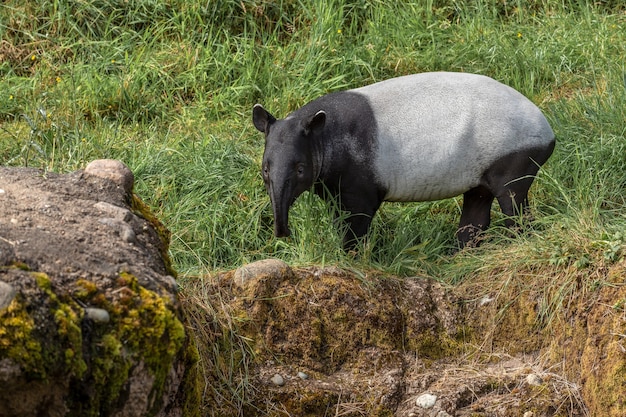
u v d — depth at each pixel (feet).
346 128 54.39
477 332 50.47
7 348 31.07
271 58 79.51
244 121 72.95
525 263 50.62
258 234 60.03
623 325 45.34
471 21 86.07
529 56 81.35
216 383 44.91
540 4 91.04
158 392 35.55
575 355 47.44
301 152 52.42
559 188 57.47
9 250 34.53
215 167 63.82
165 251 41.75
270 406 45.03
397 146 54.80
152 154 65.72
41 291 33.01
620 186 62.64
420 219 62.39
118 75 76.79
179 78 76.79
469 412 46.09
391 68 79.87
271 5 83.35
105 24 81.51
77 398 33.42
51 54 78.74
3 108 73.15
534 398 46.57
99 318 33.86
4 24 80.48
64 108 72.43
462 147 55.16
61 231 37.29
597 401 45.29
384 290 50.67
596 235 49.98
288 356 47.32
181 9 82.28
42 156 63.98
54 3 80.64
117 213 40.19
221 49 78.84
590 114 69.62
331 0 82.64
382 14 83.92
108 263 36.09
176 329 35.37
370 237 56.49
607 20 87.35
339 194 55.52
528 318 49.65
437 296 51.44
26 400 32.35
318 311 48.57
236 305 47.78
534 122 55.83
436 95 55.77
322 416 45.60
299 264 52.19
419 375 48.19
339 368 47.98
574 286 48.34
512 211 56.39
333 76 77.87
